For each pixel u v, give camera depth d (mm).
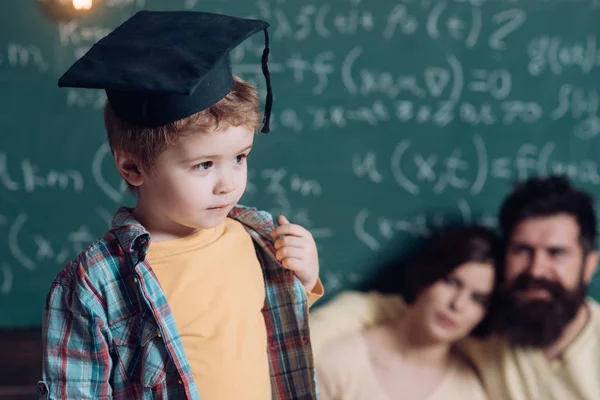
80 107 2174
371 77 2232
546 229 2189
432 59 2234
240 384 1009
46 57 2148
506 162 2277
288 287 1139
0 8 2119
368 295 2281
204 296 1018
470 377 2223
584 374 2154
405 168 2268
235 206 1165
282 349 1151
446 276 2213
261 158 2244
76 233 2223
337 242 2283
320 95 2230
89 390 985
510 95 2260
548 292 2189
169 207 987
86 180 2203
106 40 990
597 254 2275
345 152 2254
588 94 2271
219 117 937
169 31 994
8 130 2168
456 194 2279
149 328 983
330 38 2213
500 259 2217
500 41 2240
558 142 2281
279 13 2195
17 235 2213
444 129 2262
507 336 2205
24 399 2154
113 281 991
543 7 2234
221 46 962
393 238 2285
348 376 2209
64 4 2129
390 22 2217
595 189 2303
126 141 987
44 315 1006
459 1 2217
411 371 2223
